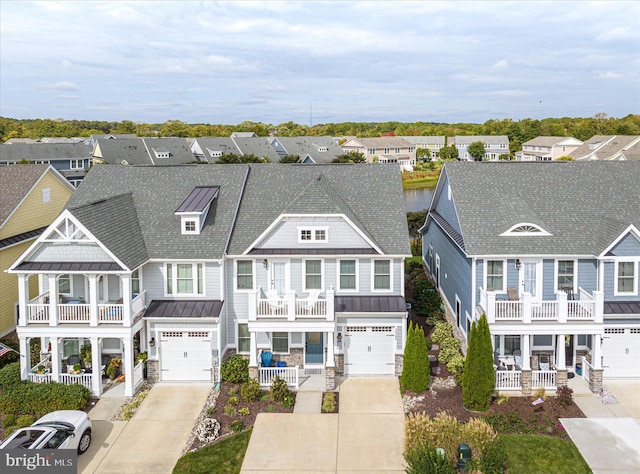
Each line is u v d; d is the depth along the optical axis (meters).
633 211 27.09
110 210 26.73
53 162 90.69
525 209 26.97
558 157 125.75
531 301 23.73
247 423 21.95
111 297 26.72
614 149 94.06
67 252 24.22
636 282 25.27
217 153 106.19
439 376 25.28
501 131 170.50
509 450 19.62
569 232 26.09
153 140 102.00
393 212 28.70
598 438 20.36
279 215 26.89
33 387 23.25
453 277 30.33
